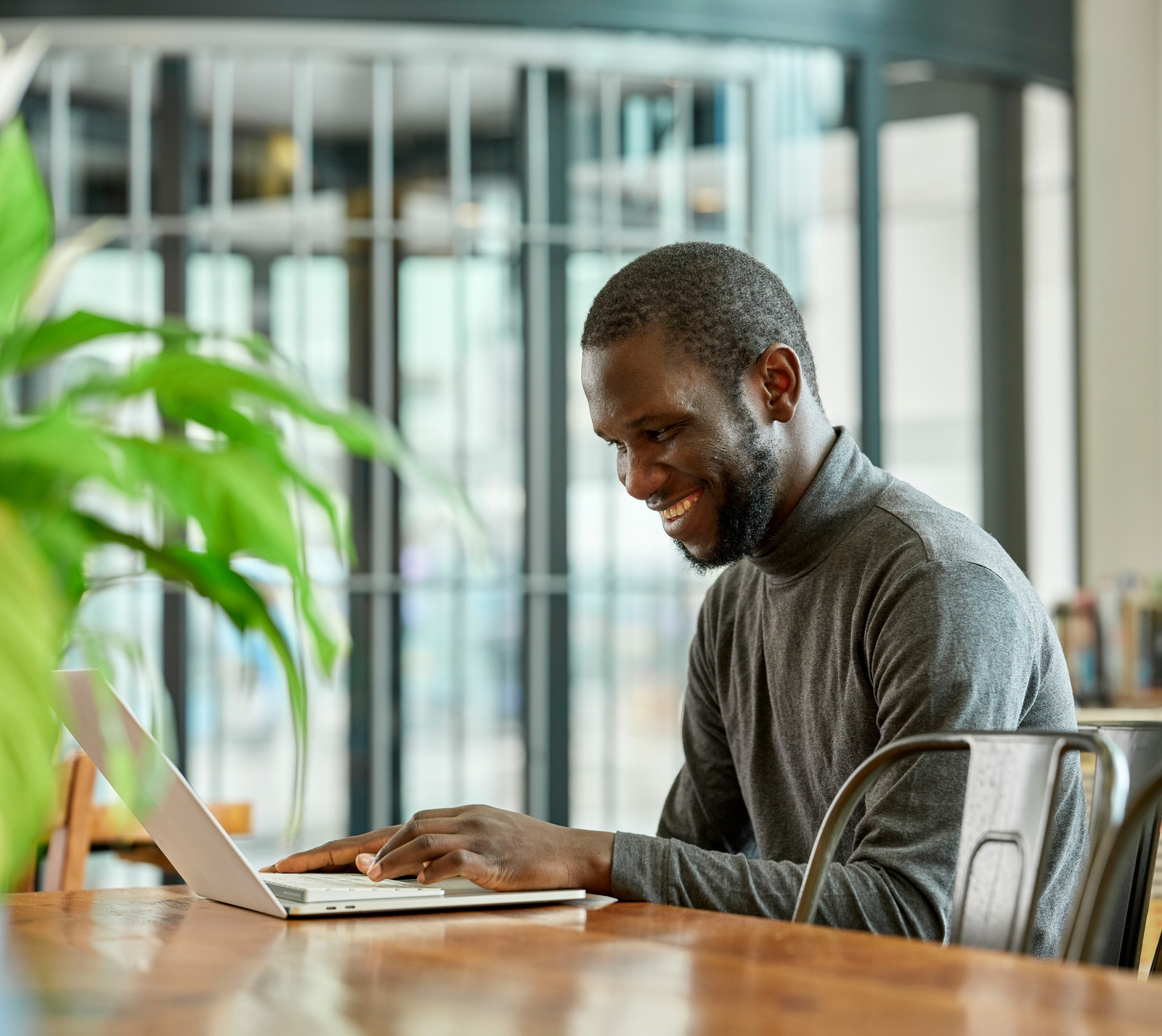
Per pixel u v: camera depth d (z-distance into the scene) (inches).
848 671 50.1
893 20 150.6
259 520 26.7
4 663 19.6
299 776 32.0
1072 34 163.3
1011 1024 24.5
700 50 146.3
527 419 146.2
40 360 32.7
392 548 142.9
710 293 50.5
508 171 146.3
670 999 27.3
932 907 42.2
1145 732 48.3
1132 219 165.5
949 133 155.7
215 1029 25.4
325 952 33.2
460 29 141.9
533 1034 24.6
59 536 27.9
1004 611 46.6
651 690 147.6
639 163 147.6
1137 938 42.7
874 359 147.0
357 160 145.4
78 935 36.3
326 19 140.6
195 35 140.9
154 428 127.0
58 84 142.1
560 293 146.6
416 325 145.6
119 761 30.9
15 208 32.2
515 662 145.1
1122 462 163.2
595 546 146.8
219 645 140.6
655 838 43.6
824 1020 25.2
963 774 43.9
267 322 144.4
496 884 41.2
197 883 44.0
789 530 51.9
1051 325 160.2
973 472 154.1
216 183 144.0
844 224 148.5
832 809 39.3
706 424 50.0
